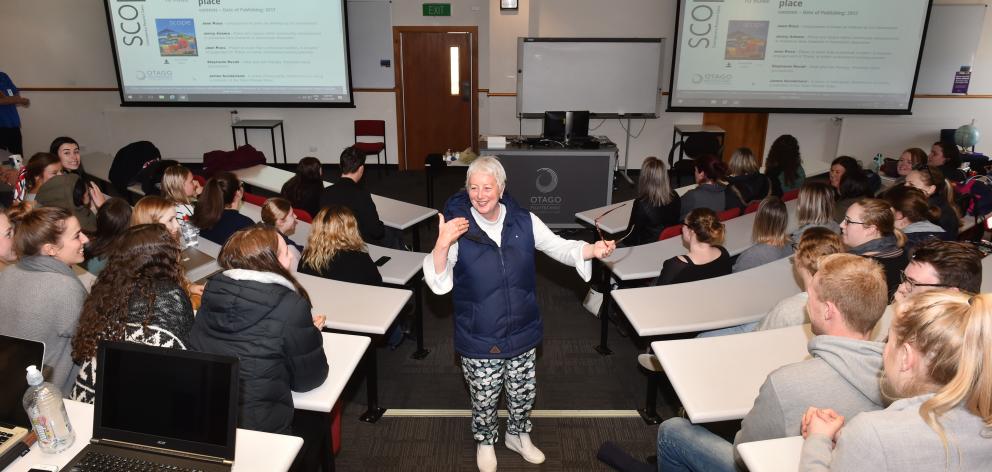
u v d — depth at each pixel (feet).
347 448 8.29
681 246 10.68
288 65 24.17
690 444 6.08
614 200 21.94
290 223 10.00
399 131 25.45
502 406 9.17
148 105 24.59
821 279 4.81
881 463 3.37
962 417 3.30
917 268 5.92
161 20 23.53
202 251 9.51
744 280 8.75
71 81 24.86
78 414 5.16
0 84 21.95
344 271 9.01
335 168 26.07
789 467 4.39
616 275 9.73
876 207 7.70
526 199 18.42
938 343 3.34
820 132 24.64
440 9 23.79
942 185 10.47
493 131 25.17
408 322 11.60
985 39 23.09
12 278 5.90
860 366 4.40
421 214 13.35
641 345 11.03
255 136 25.67
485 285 6.51
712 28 22.89
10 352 4.78
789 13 22.56
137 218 7.96
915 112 24.16
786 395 4.64
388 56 24.41
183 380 4.43
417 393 9.64
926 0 22.07
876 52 22.80
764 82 23.39
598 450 8.17
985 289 8.41
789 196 14.21
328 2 23.39
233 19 23.59
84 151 25.66
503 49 23.97
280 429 5.63
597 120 24.84
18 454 4.65
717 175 12.95
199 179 16.30
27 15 24.02
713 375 6.17
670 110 24.07
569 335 11.61
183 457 4.49
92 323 5.28
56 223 5.99
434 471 7.86
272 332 5.36
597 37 23.30
